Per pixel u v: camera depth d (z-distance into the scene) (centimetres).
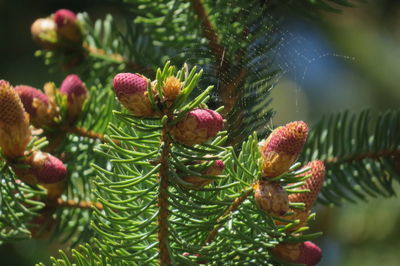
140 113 53
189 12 66
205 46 62
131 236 56
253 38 62
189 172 53
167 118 53
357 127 69
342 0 66
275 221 56
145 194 54
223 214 56
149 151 55
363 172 68
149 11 69
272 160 54
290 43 62
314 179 56
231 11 63
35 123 65
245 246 57
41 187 61
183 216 55
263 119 60
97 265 56
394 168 68
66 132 65
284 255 57
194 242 57
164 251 55
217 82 60
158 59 72
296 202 56
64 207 65
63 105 65
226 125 59
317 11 67
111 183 54
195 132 53
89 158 65
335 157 69
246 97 60
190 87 52
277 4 66
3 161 58
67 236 66
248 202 56
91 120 66
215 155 55
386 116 68
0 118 57
